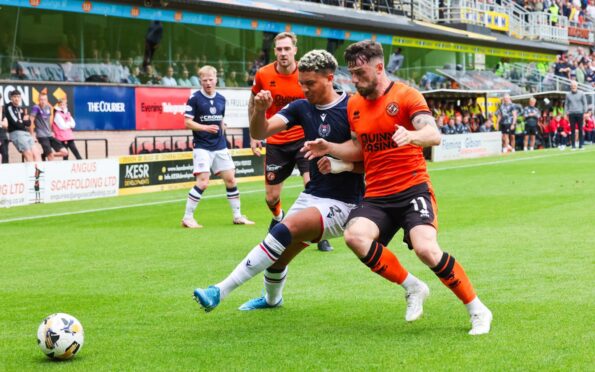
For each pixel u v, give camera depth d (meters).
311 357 8.35
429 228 9.17
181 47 38.47
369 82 9.25
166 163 31.92
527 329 9.24
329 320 10.09
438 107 54.88
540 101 66.00
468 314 10.07
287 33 15.26
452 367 7.82
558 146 60.88
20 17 31.72
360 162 9.92
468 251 15.19
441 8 64.62
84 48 34.19
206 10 37.62
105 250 16.53
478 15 67.56
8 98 29.81
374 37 49.50
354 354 8.41
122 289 12.45
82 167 28.31
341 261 14.50
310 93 10.13
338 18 46.19
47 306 11.30
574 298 10.91
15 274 13.92
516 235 17.12
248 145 39.81
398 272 9.55
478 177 33.56
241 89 39.31
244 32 41.75
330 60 10.12
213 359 8.40
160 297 11.81
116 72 35.25
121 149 34.81
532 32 76.56
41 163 26.83
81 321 10.33
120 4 33.91
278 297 10.79
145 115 35.84
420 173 9.49
